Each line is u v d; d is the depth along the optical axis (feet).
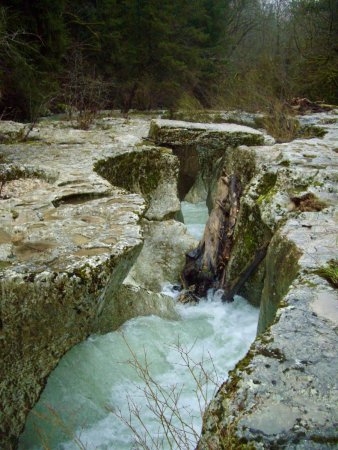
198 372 10.69
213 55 69.82
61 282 7.64
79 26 47.44
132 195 12.85
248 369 5.80
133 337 10.72
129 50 52.34
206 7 68.85
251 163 18.54
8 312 7.49
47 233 9.64
